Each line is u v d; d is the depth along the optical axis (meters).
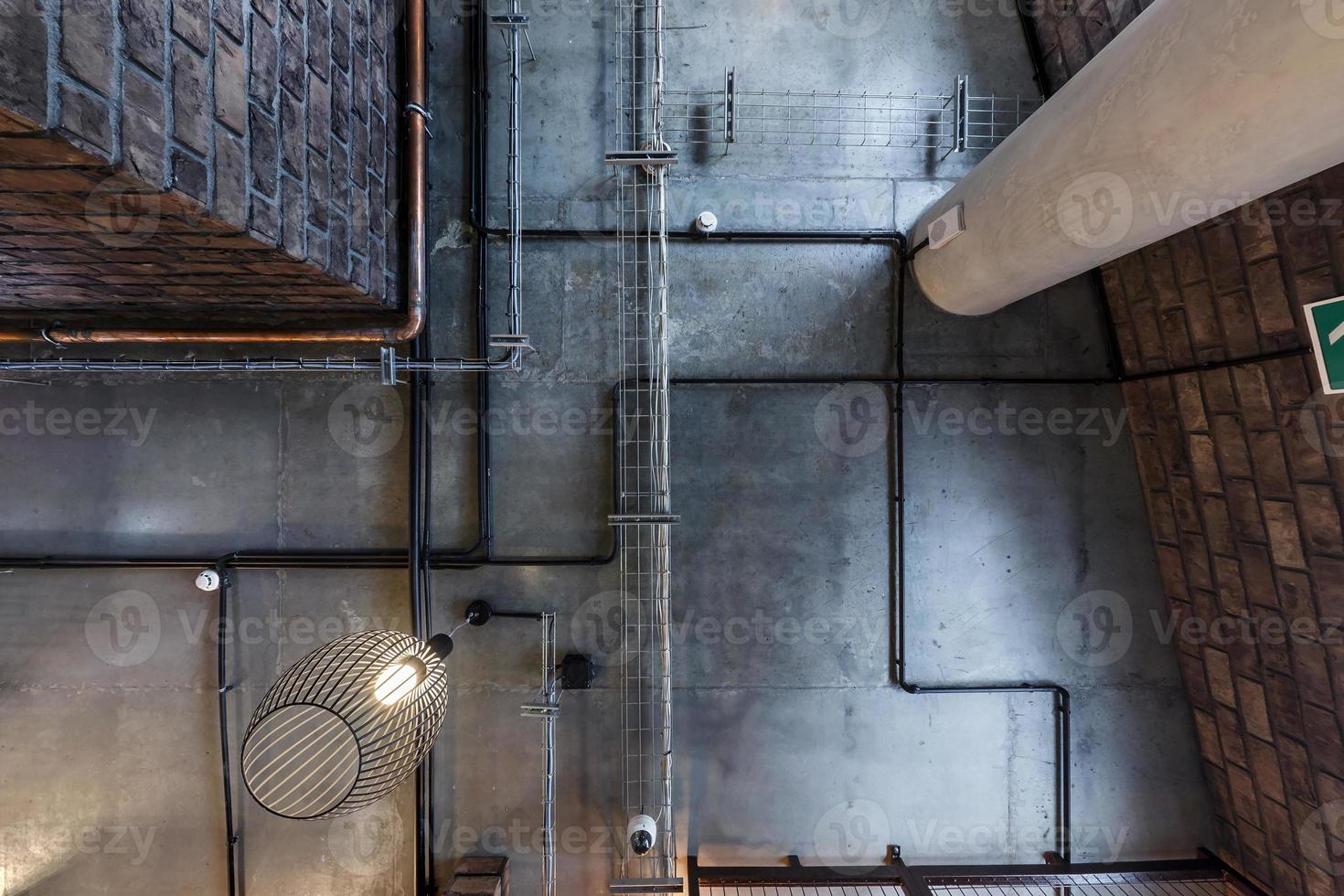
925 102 2.54
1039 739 2.55
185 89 1.23
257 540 2.46
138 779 2.44
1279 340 1.88
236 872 2.44
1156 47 1.26
